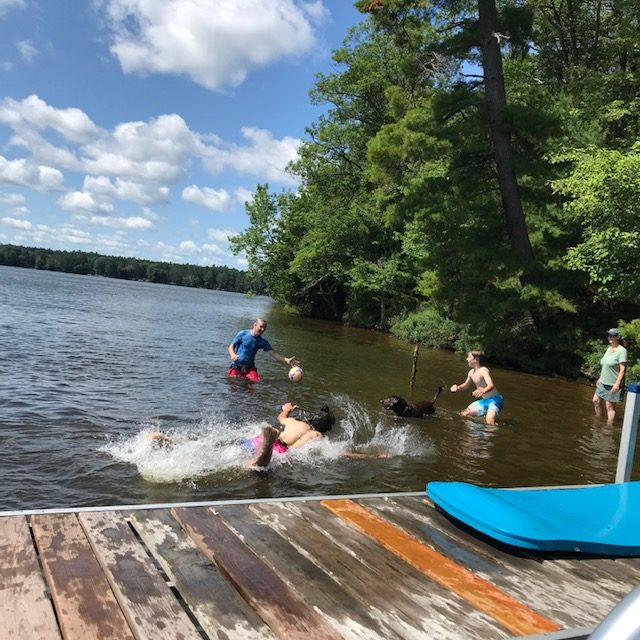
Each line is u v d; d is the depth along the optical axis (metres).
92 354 13.77
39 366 11.34
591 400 14.37
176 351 15.84
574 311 19.23
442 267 21.75
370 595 2.94
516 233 20.33
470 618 2.82
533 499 4.42
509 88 22.56
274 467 6.38
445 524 4.01
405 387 12.94
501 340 21.34
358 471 6.56
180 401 9.28
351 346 22.25
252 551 3.28
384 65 36.34
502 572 3.37
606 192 15.65
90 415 7.86
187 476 5.82
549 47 29.70
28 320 20.98
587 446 8.91
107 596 2.67
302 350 19.03
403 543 3.62
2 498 4.85
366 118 38.94
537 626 2.80
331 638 2.53
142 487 5.43
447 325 26.02
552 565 3.54
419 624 2.72
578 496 4.57
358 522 3.89
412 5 20.17
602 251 15.95
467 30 20.34
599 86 23.08
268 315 42.75
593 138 20.17
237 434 7.54
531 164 19.64
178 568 3.02
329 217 38.94
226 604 2.73
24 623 2.41
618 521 4.12
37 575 2.78
